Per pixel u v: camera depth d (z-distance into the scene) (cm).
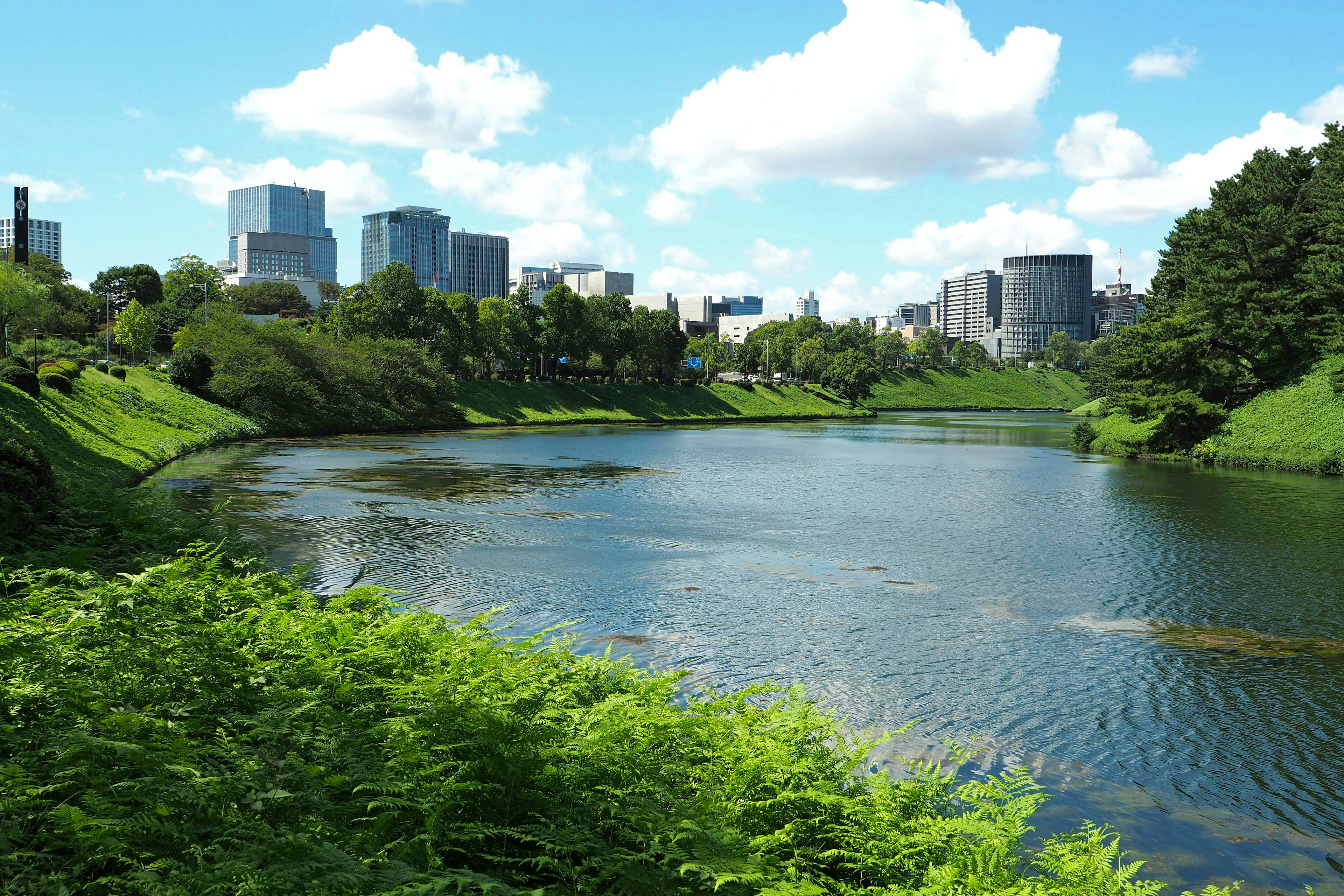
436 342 12825
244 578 1431
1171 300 9462
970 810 988
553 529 3444
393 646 1060
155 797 580
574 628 2045
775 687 1261
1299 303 7731
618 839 708
